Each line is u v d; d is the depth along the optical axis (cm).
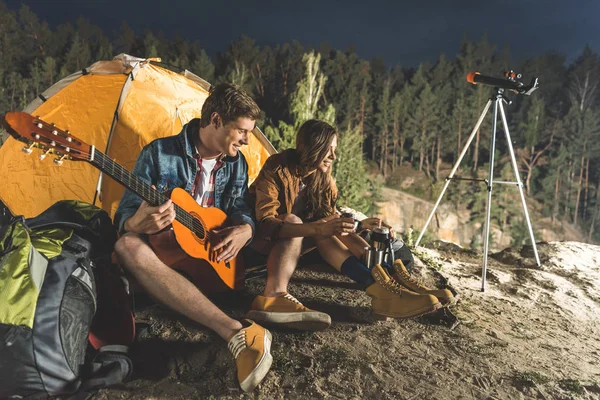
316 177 295
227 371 224
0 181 404
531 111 7788
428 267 394
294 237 260
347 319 287
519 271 470
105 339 222
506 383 240
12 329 177
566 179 7550
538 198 7431
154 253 222
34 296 184
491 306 363
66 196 392
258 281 326
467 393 227
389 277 269
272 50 9419
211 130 248
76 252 214
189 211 247
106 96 404
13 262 187
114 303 231
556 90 9875
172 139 253
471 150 8050
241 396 208
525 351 285
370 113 8175
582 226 7431
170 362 229
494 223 6712
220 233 259
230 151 250
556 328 346
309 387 218
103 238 245
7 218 316
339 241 282
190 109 430
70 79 412
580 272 498
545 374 255
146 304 269
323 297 313
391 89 9694
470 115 7831
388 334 274
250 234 261
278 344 249
